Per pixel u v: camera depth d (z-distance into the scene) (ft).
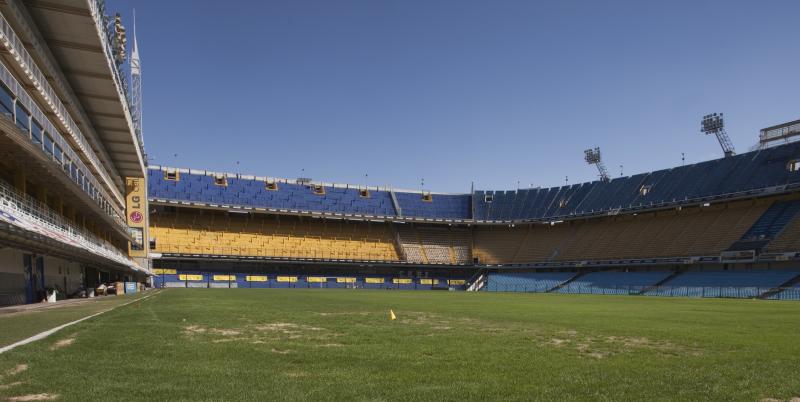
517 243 293.02
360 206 295.48
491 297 153.28
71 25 95.71
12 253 89.86
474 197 315.37
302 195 287.28
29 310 66.69
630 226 248.93
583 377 25.30
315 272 267.18
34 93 94.38
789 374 26.37
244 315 60.70
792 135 209.56
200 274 239.50
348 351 33.22
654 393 22.03
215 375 24.34
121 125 149.48
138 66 230.89
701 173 229.25
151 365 26.53
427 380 24.13
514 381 24.13
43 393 20.16
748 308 93.35
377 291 200.44
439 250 293.84
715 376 25.75
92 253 108.58
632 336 44.06
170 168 262.26
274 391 21.20
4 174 90.63
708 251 201.36
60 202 120.06
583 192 281.54
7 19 82.33
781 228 186.09
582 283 226.17
